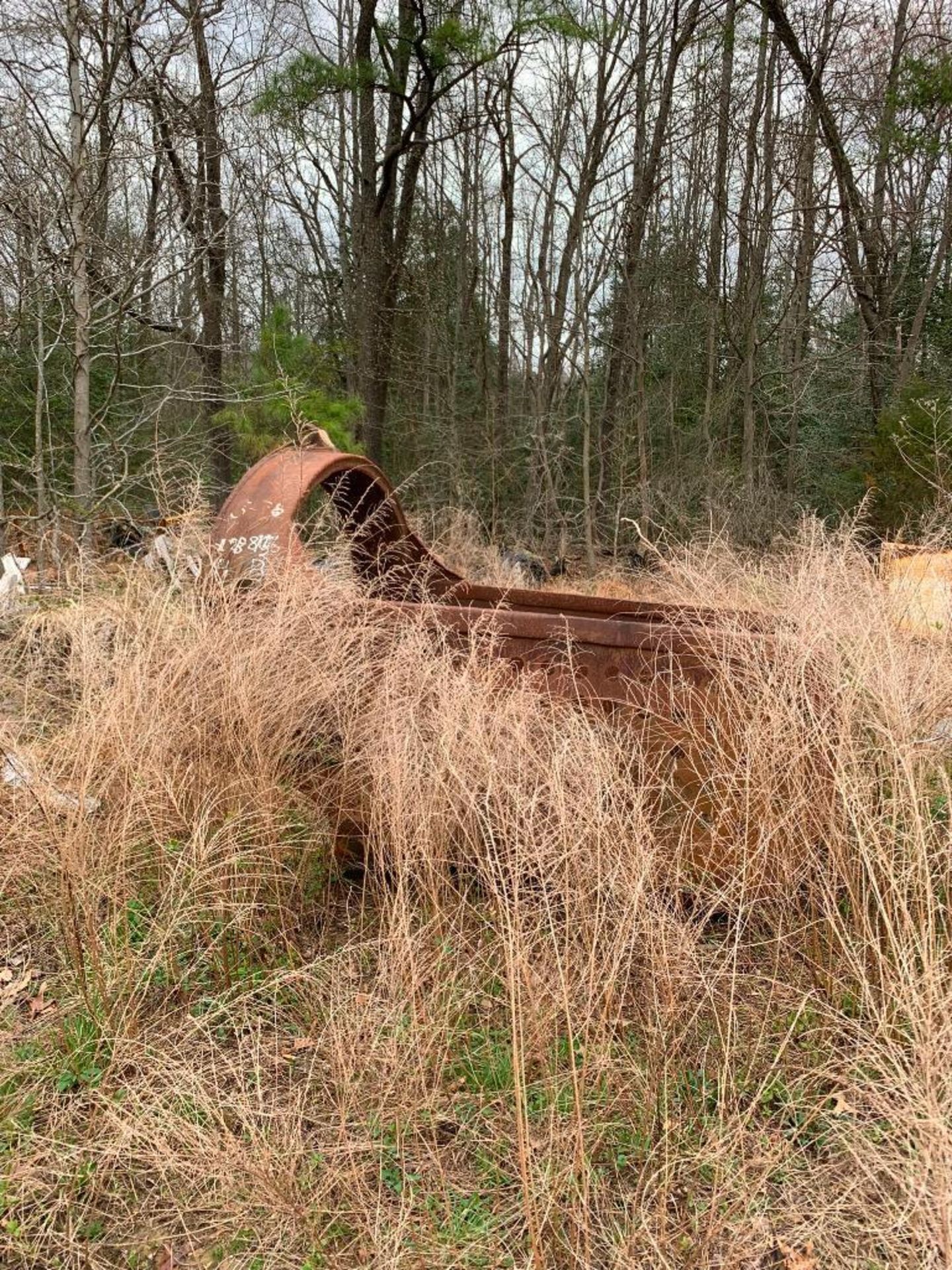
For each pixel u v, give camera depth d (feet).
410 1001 8.62
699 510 49.83
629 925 8.24
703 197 65.05
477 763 9.44
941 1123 6.15
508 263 62.28
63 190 27.32
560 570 46.09
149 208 37.35
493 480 56.18
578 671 11.26
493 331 69.36
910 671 11.39
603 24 50.65
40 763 10.77
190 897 10.12
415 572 15.51
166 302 44.68
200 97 32.19
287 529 12.97
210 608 12.30
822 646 10.40
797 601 11.46
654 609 14.29
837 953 9.48
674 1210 7.36
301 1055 9.21
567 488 57.06
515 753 9.55
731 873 10.11
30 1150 7.88
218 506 41.01
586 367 49.01
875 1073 8.29
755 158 59.41
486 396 62.85
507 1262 6.86
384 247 59.52
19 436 37.14
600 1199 7.43
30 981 10.32
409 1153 7.93
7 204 26.35
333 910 11.16
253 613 11.78
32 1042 9.21
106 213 33.24
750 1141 7.77
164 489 17.99
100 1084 8.57
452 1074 8.68
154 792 10.32
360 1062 8.40
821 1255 6.86
